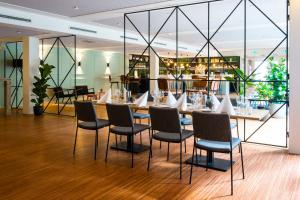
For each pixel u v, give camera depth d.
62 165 4.18
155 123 3.90
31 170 3.97
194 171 3.92
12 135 6.14
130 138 4.94
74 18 7.52
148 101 5.59
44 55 12.88
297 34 4.57
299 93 4.57
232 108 3.83
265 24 8.45
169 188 3.35
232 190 3.21
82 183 3.51
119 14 6.94
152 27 8.94
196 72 18.12
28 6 6.26
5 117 8.63
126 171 3.93
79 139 5.77
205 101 4.53
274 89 8.21
